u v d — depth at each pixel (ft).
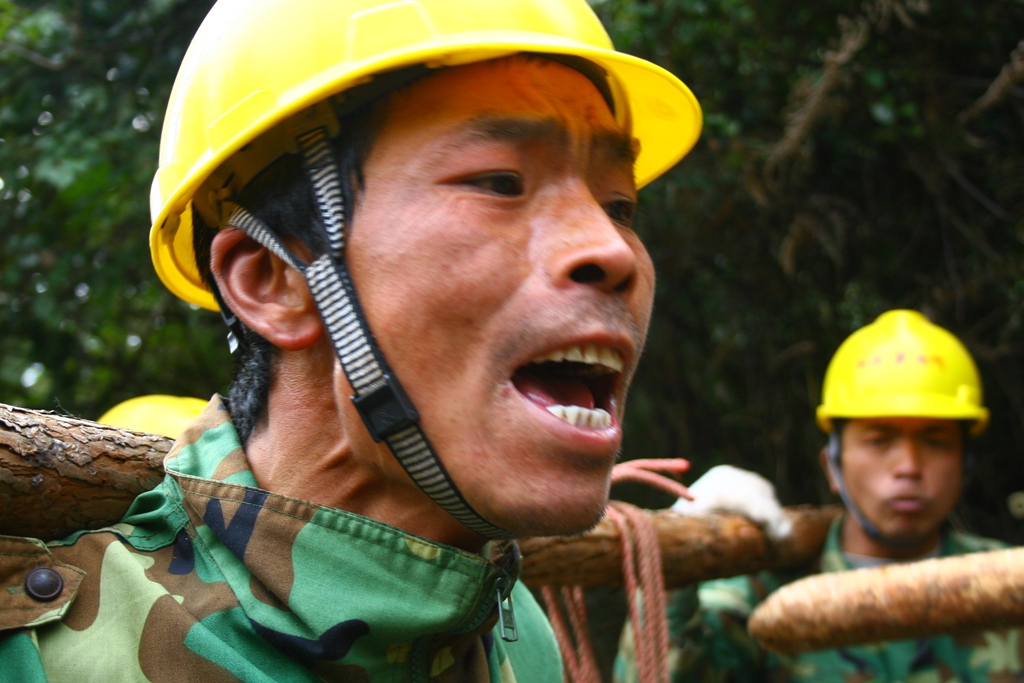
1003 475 14.19
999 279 12.91
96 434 4.00
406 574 3.51
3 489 3.60
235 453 3.80
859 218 13.08
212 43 3.84
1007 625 4.53
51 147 11.51
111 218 12.61
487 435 3.30
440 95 3.43
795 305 14.44
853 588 4.65
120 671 3.28
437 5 3.51
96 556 3.57
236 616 3.45
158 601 3.41
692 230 13.56
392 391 3.34
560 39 3.60
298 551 3.50
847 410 10.05
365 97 3.45
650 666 5.92
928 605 4.52
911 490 9.60
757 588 9.61
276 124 3.60
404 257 3.33
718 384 15.16
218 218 3.92
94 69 12.45
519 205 3.40
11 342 13.88
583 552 5.93
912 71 11.83
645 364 15.56
